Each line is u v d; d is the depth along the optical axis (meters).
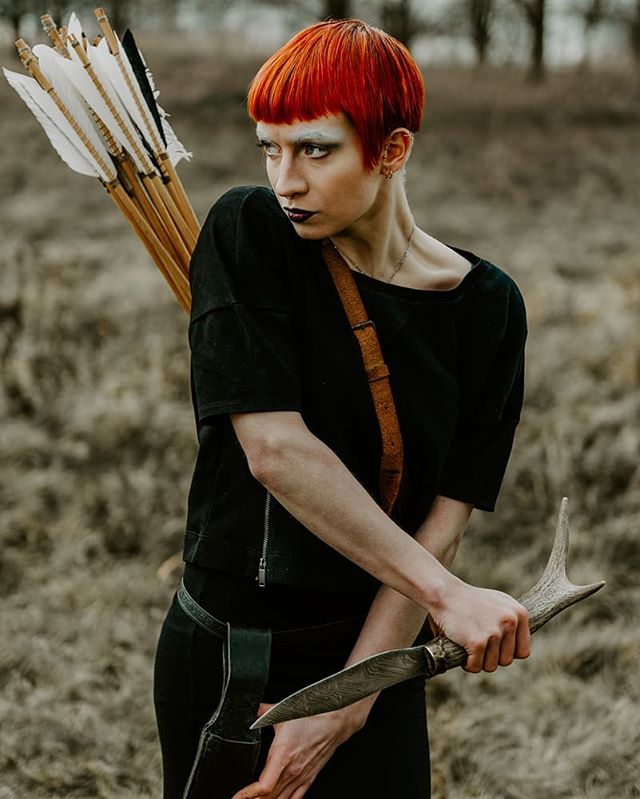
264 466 1.32
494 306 1.47
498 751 2.91
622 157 14.23
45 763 2.82
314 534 1.39
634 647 3.39
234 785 1.42
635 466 4.61
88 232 9.76
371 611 1.46
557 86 19.05
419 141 14.66
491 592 1.31
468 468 1.53
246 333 1.33
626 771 2.79
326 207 1.29
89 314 6.53
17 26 10.86
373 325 1.39
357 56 1.25
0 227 9.80
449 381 1.44
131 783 2.78
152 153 1.52
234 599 1.46
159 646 1.57
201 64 19.12
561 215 11.48
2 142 12.90
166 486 4.57
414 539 1.45
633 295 7.28
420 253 1.46
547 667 3.31
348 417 1.41
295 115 1.25
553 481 4.53
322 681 1.26
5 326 6.13
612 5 23.34
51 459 4.93
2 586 3.88
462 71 20.53
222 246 1.37
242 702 1.42
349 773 1.52
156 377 5.70
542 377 5.64
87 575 3.88
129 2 18.67
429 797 1.61
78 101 1.47
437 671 1.30
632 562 4.05
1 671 3.24
